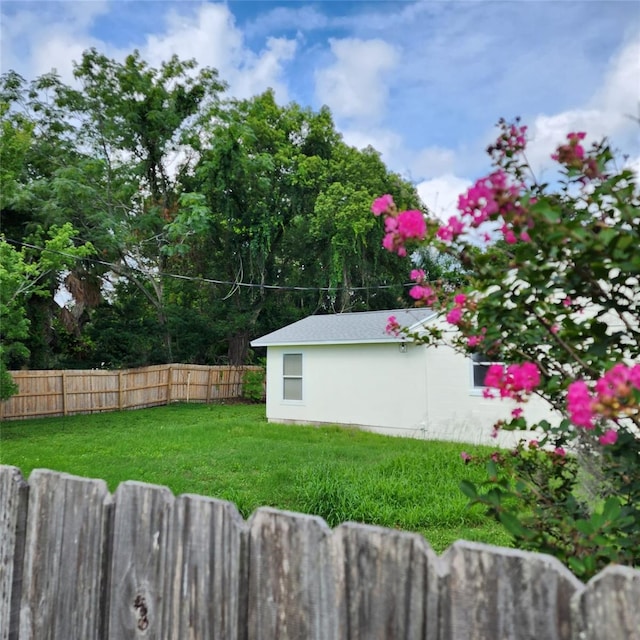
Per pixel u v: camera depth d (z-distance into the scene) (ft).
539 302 4.29
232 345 65.16
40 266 38.09
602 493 4.89
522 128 4.86
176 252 59.06
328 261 65.05
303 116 68.95
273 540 3.35
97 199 52.54
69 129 54.75
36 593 4.36
